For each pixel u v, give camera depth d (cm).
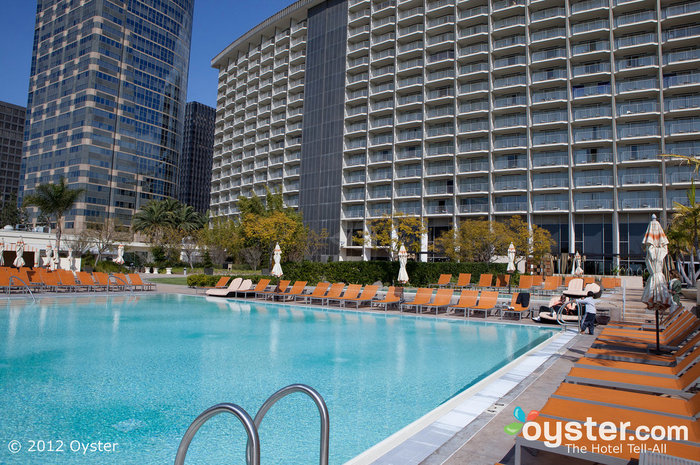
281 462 396
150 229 6012
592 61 4522
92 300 1992
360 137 6009
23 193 9706
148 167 9756
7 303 1723
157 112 10025
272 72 7238
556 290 2531
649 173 4194
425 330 1270
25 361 793
